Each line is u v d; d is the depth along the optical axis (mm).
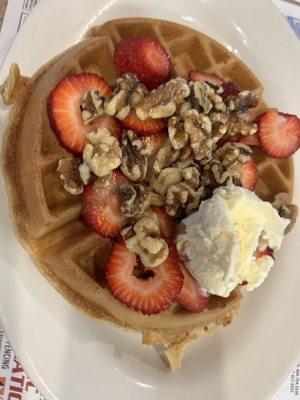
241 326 231
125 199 186
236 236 183
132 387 207
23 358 186
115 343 209
